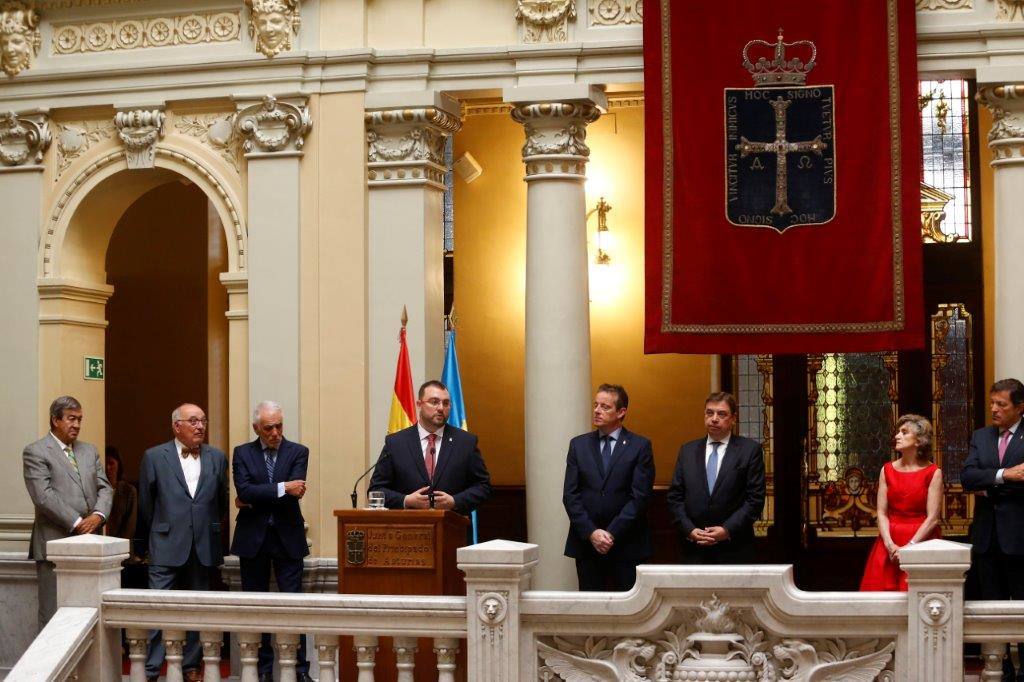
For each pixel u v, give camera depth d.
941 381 11.12
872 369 11.20
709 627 6.01
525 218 12.16
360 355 9.56
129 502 11.70
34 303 10.23
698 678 5.99
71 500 9.05
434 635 6.23
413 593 7.04
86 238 10.43
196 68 9.84
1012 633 5.86
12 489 10.14
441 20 9.66
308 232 9.70
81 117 10.23
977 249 11.17
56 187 10.24
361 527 7.11
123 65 9.98
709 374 11.84
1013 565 7.81
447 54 9.55
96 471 9.24
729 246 9.09
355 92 9.63
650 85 9.17
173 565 8.63
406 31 9.67
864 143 8.99
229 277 9.84
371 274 9.62
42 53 10.24
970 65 9.05
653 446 11.92
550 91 9.35
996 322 9.09
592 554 8.29
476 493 7.98
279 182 9.73
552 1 9.42
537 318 9.40
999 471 7.78
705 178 9.12
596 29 9.44
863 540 11.09
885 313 8.94
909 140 8.95
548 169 9.45
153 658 8.55
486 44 9.58
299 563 8.62
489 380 12.15
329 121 9.68
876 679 5.95
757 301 9.05
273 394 9.67
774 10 9.09
